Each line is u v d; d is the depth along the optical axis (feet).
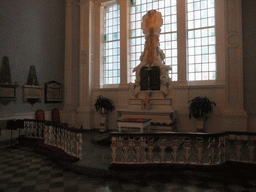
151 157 15.08
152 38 31.19
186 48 29.43
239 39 25.07
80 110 34.88
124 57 33.60
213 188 12.85
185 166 14.49
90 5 35.53
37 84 30.58
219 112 26.76
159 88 30.63
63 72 35.86
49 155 18.62
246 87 25.07
